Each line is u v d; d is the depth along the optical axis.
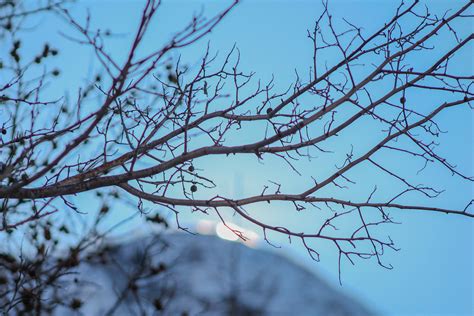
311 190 5.04
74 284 7.47
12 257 6.67
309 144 4.93
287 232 5.06
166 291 8.24
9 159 5.15
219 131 5.33
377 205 5.01
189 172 5.11
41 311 6.87
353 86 4.98
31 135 5.16
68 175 5.17
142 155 5.26
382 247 5.01
